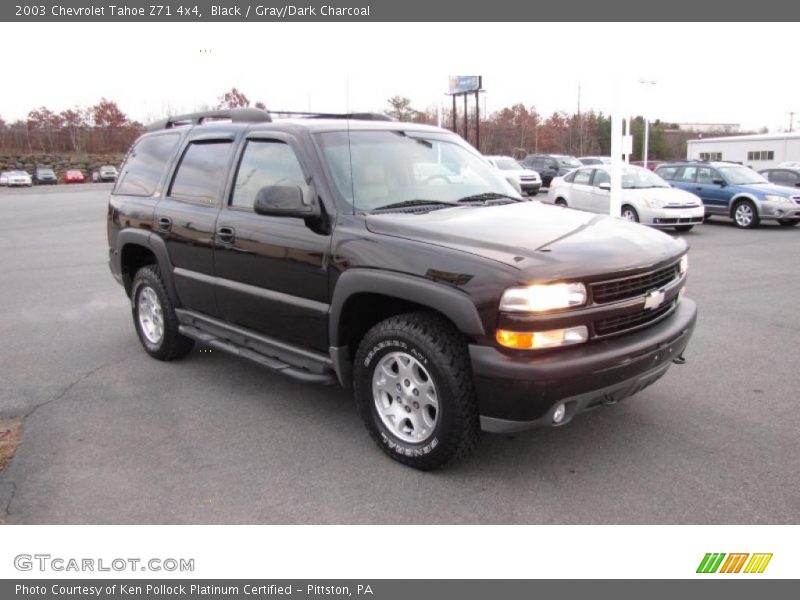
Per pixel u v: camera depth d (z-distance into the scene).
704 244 12.95
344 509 3.41
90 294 8.98
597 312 3.34
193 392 5.06
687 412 4.48
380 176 4.29
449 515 3.34
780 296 8.00
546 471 3.73
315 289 4.05
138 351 6.16
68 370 5.64
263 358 4.57
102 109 76.25
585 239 3.62
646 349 3.48
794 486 3.52
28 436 4.31
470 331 3.29
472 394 3.46
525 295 3.17
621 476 3.66
